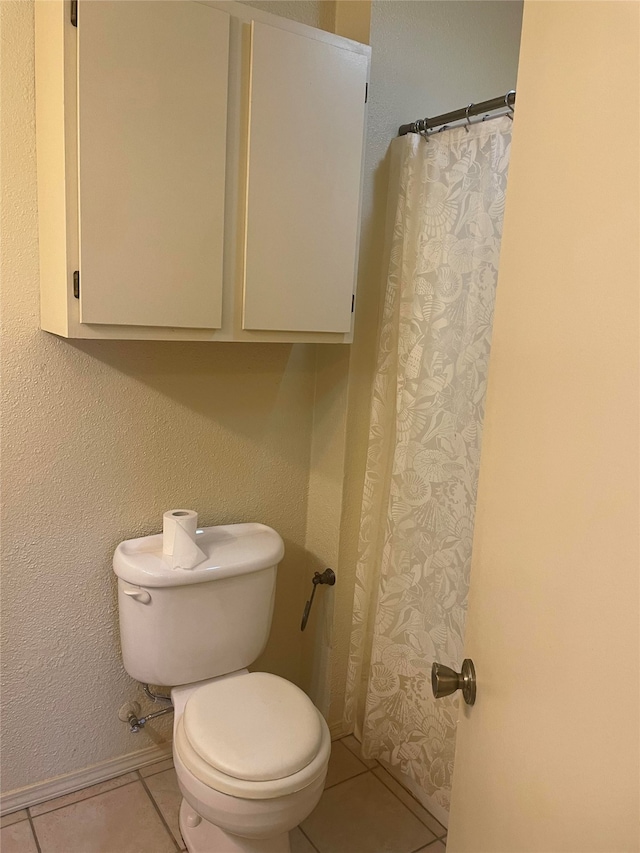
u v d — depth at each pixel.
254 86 1.39
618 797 0.51
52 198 1.34
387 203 1.83
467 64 1.94
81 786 1.82
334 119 1.52
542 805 0.64
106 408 1.66
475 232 1.59
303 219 1.52
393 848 1.71
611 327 0.54
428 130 1.69
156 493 1.78
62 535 1.66
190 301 1.41
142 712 1.88
